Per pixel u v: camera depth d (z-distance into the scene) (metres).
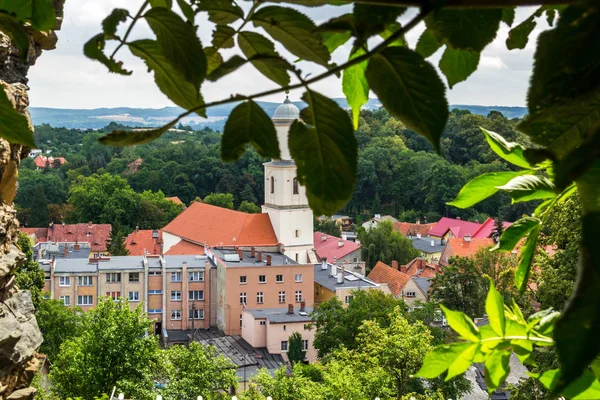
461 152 114.75
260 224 71.56
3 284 8.38
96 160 148.12
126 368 30.20
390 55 0.88
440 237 98.69
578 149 0.72
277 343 53.81
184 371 32.56
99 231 102.50
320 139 0.94
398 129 128.50
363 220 120.00
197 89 0.97
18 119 1.06
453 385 32.47
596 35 0.77
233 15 0.99
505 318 1.42
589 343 0.62
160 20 0.97
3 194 8.49
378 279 67.81
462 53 1.17
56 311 41.59
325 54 0.98
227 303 60.09
